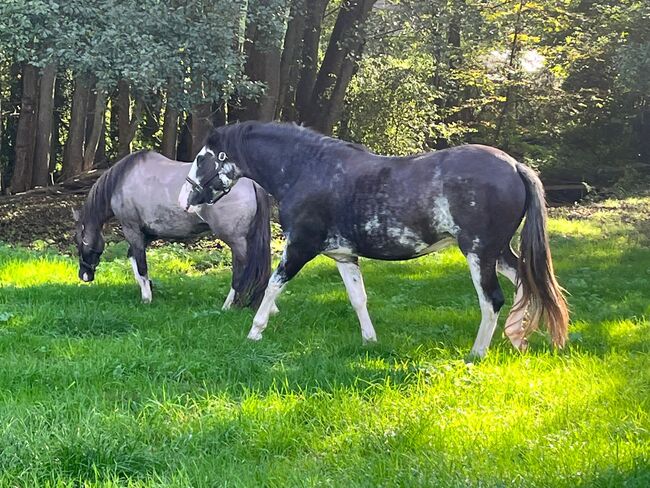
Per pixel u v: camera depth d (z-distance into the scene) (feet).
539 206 23.68
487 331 24.04
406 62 89.92
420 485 14.78
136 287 35.09
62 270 39.34
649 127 106.63
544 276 23.56
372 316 30.55
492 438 16.94
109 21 48.62
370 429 17.42
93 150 75.97
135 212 33.17
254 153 26.76
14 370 21.89
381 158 25.11
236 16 53.11
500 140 104.27
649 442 16.81
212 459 16.29
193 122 65.36
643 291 37.01
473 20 86.89
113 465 15.79
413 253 24.75
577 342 25.96
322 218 25.31
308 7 80.12
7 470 15.40
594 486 14.80
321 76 81.35
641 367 22.85
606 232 57.93
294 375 21.80
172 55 49.80
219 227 31.58
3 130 81.51
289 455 16.80
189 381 21.86
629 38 93.61
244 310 30.32
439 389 20.34
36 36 49.14
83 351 24.29
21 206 64.95
